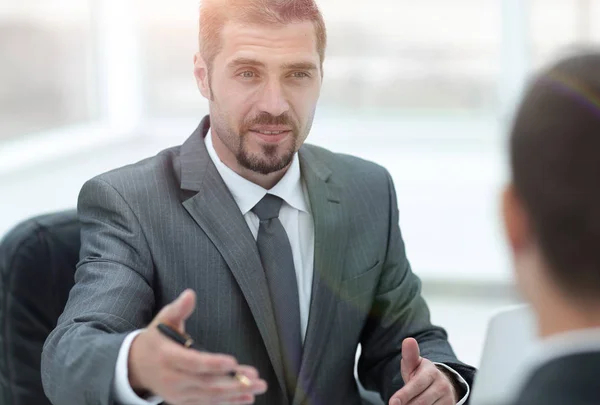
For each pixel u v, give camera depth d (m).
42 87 6.89
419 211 5.48
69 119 7.26
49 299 1.65
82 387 1.21
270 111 1.43
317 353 1.52
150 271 1.45
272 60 1.42
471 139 7.16
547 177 0.65
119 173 1.54
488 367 1.31
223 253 1.48
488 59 7.01
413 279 1.70
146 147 7.54
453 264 4.66
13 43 6.58
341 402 1.57
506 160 0.69
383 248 1.65
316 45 1.46
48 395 1.30
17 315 1.62
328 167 1.66
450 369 1.49
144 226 1.47
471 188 5.93
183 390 1.05
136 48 7.73
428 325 1.65
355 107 7.33
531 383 0.67
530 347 1.30
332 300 1.55
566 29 6.77
